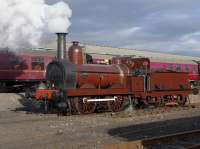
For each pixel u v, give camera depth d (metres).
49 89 23.69
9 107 28.75
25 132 16.34
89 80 24.16
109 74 25.23
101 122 19.64
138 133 15.88
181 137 14.02
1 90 37.75
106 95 25.05
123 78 26.05
